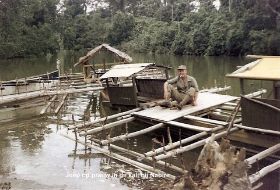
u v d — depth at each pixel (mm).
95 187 9438
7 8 51406
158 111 13195
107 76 16125
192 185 7105
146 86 16797
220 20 54031
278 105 10148
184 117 12266
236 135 11234
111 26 75812
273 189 8742
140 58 53844
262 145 10672
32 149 12461
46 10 67875
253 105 10500
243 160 7254
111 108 17422
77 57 59750
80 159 11398
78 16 80625
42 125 15500
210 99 13977
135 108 15359
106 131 14070
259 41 44656
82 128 14000
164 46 64750
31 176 10234
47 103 19516
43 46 62906
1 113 17578
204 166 7457
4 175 10359
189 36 58500
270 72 10508
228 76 10961
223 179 7102
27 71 39625
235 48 49656
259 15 45281
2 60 56344
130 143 12695
